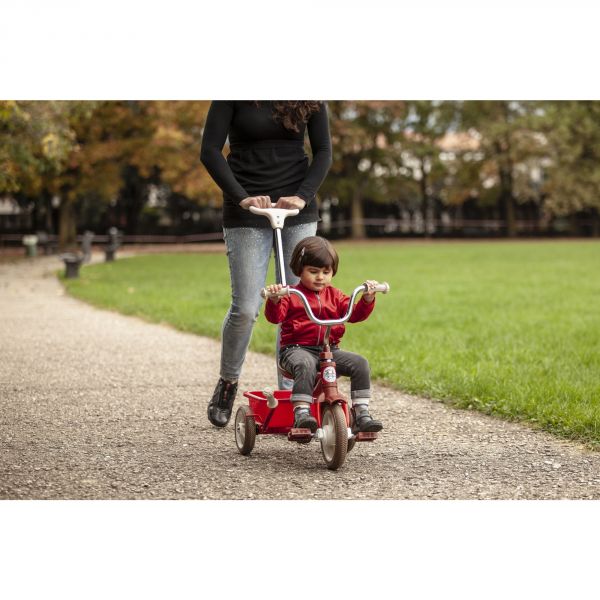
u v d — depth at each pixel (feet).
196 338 34.30
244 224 18.07
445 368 24.49
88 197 148.05
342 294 17.04
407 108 152.97
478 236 169.27
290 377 16.98
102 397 22.76
